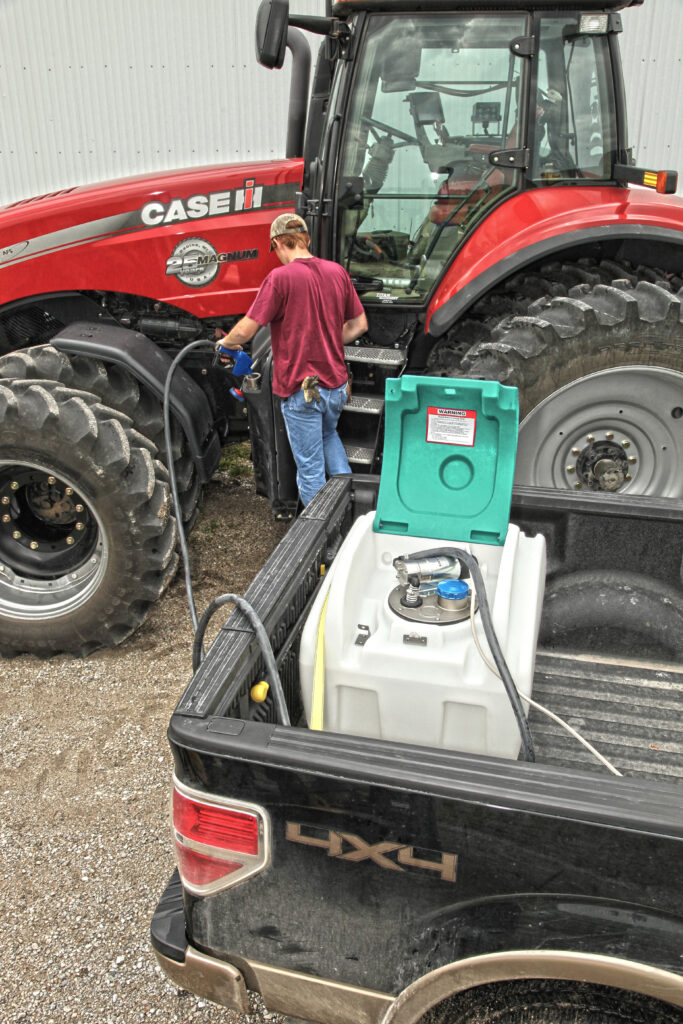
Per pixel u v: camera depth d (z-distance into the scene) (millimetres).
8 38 7461
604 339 3166
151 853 2422
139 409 3449
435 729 1811
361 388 3654
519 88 3193
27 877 2348
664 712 2160
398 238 3439
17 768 2758
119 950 2129
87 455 3029
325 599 1895
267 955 1446
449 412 2018
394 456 2090
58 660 3365
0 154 7891
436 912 1312
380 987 1401
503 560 1935
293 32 3727
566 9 3127
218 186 3598
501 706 1751
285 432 3510
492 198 3367
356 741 1318
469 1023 1417
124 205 3584
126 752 2828
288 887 1373
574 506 2260
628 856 1178
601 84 3318
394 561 1886
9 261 3633
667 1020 1328
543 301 3305
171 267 3668
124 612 3252
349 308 3322
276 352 3232
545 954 1275
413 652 1775
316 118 3578
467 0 3057
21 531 3340
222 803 1349
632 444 3449
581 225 3223
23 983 2041
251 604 1732
